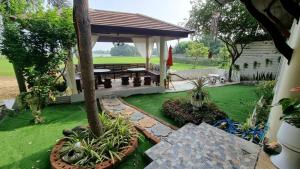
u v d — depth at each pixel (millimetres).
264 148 2963
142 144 3992
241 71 12547
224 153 3180
